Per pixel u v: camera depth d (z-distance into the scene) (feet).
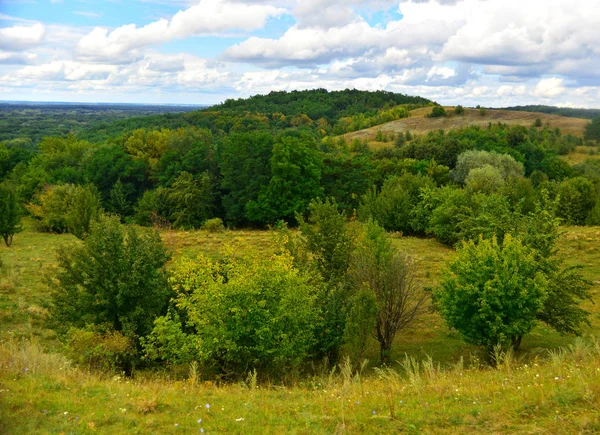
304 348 40.78
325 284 51.78
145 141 250.37
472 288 43.42
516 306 43.27
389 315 48.75
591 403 20.06
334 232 59.16
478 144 284.20
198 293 39.29
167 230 134.62
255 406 24.53
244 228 180.45
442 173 220.02
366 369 46.47
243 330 37.14
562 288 48.83
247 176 177.37
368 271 50.11
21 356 30.22
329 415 22.25
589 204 152.76
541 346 51.70
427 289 53.88
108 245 42.57
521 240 50.70
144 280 41.75
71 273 42.78
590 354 32.12
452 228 107.24
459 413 21.12
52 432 20.26
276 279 39.37
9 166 276.00
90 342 37.14
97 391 26.37
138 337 40.29
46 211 149.89
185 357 37.76
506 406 21.18
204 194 181.16
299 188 170.40
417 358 49.90
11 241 116.57
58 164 246.68
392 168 225.56
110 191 201.26
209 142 231.30
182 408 23.85
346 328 42.91
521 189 126.00
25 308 59.93
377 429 20.15
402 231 130.11
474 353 49.21
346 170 191.62
